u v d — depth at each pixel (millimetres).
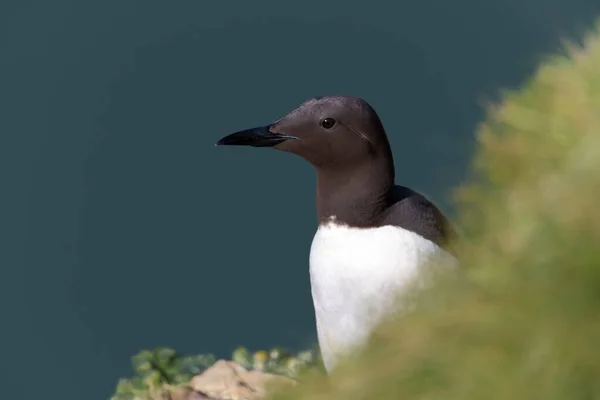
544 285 4105
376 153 6875
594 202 4172
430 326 4336
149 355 8375
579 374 3824
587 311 3955
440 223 6801
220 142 7078
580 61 5953
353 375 4500
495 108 6328
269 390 5195
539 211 4344
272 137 7016
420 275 5766
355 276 6684
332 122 6867
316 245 6965
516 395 3912
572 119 5363
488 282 4332
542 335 3971
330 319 6871
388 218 6805
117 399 7988
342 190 6875
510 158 5848
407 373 4254
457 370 4113
